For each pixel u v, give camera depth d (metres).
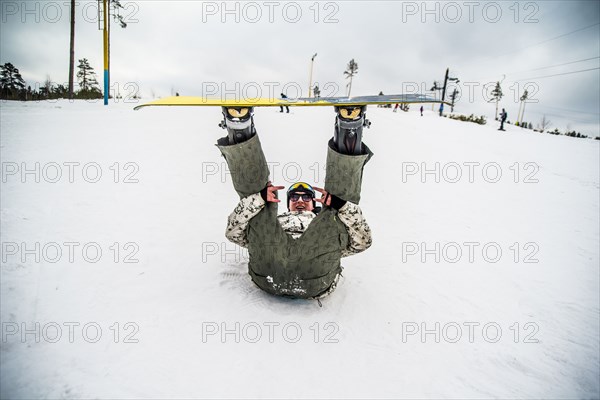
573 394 2.35
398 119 20.86
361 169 2.70
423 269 4.22
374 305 3.27
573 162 12.61
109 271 3.35
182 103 2.30
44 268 3.28
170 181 6.67
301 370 2.34
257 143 2.65
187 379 2.18
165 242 4.15
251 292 3.23
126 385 2.09
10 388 2.00
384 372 2.40
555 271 4.40
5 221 4.20
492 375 2.49
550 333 3.08
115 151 8.14
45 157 7.16
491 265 4.48
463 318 3.21
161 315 2.76
